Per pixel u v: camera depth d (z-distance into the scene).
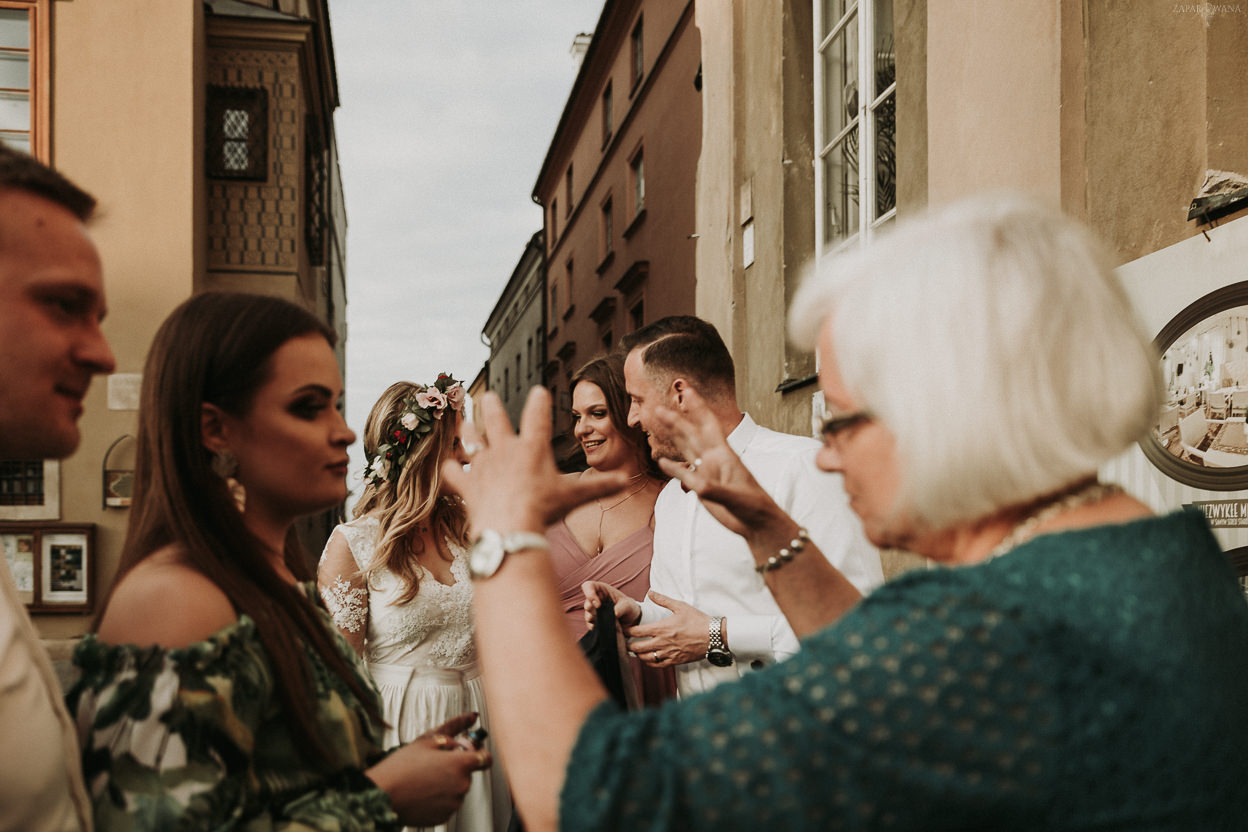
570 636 0.86
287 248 9.94
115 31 8.46
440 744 1.37
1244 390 2.00
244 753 1.05
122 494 7.90
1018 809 0.67
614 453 3.26
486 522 0.91
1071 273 0.81
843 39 4.91
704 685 2.25
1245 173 2.15
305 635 1.24
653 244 12.58
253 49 9.94
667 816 0.70
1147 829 0.66
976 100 3.23
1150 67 2.39
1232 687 0.73
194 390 1.20
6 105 8.34
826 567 1.33
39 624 7.65
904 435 0.80
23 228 0.93
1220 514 2.05
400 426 2.82
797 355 5.13
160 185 8.45
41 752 0.88
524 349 26.19
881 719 0.68
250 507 1.27
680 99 11.31
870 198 4.49
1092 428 0.77
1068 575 0.73
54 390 0.96
